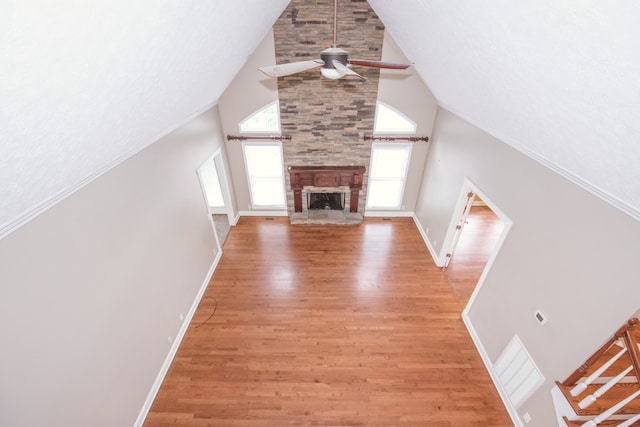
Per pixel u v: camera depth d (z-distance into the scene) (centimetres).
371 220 641
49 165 173
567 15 126
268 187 627
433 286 469
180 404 315
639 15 98
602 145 173
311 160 577
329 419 303
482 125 358
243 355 363
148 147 313
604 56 126
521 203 295
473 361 359
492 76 235
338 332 392
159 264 338
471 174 397
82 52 131
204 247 465
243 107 527
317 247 555
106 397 253
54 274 205
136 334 295
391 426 298
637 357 186
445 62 304
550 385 254
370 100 516
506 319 318
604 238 204
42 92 127
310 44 464
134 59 173
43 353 196
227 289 461
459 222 457
